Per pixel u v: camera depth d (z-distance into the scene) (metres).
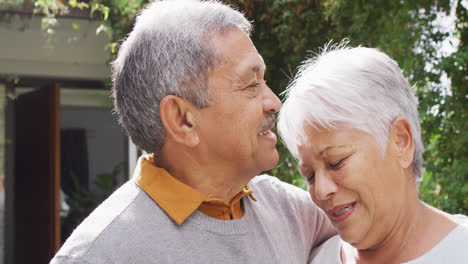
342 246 1.47
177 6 1.28
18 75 4.99
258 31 3.41
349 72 1.17
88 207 6.88
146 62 1.25
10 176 5.38
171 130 1.26
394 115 1.17
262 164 1.33
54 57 4.93
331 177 1.20
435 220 1.25
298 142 1.22
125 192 1.31
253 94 1.29
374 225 1.21
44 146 5.18
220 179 1.32
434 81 3.32
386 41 3.29
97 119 8.30
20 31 4.13
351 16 3.28
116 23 3.60
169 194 1.26
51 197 5.07
